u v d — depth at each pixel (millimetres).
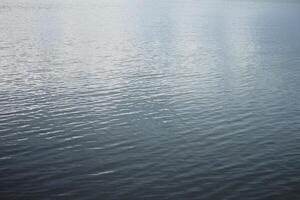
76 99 34125
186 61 54844
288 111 32375
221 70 49188
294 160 22484
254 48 69312
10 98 33656
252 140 25656
